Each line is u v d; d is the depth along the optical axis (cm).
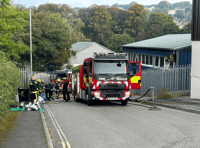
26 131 1092
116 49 11531
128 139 1013
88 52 9388
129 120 1423
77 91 2808
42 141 934
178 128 1196
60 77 5003
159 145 925
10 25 3431
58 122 1401
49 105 2388
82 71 2575
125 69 2170
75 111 1850
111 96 2161
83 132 1148
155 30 12331
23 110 1766
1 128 1143
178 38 4269
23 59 7544
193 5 2300
